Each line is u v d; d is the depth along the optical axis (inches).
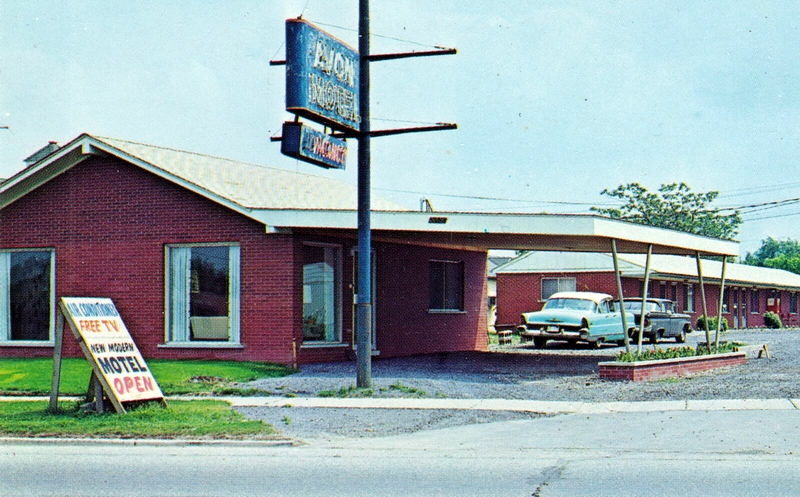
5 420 554.3
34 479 392.8
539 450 470.9
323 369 837.2
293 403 641.0
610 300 1320.1
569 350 1234.0
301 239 881.5
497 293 1891.0
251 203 883.4
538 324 1267.2
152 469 417.1
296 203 959.6
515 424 558.9
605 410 609.6
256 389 698.8
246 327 882.8
